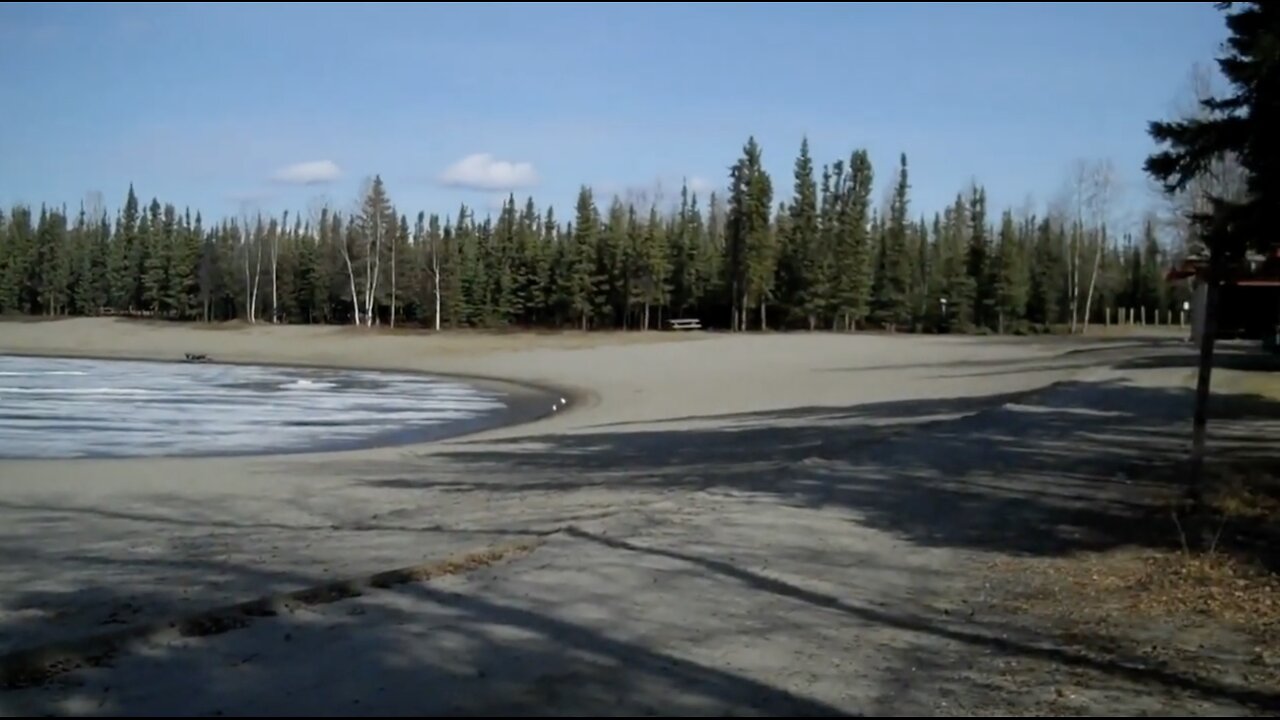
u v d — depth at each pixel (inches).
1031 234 3710.6
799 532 488.4
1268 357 1678.2
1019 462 717.9
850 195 3484.3
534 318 3617.1
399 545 497.7
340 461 900.0
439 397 1772.9
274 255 3821.4
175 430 1234.0
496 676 270.8
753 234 3371.1
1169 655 312.7
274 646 296.5
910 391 1547.7
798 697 263.7
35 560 484.1
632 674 276.4
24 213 4116.6
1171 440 819.4
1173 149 562.6
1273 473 629.9
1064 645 321.7
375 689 258.8
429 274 3668.8
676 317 3567.9
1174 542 467.8
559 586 373.1
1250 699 274.2
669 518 517.0
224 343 3129.9
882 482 636.7
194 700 250.5
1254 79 524.4
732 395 1619.1
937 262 3595.0
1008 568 425.7
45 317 3828.7
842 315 3405.5
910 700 267.0
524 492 687.1
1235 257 569.3
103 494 709.3
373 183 3700.8
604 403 1588.3
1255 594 380.8
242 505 659.4
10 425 1252.5
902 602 370.3
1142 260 3661.4
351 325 3585.1
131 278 4030.5
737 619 338.0
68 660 283.9
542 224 3695.9
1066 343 2544.3
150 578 436.8
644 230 3459.6
